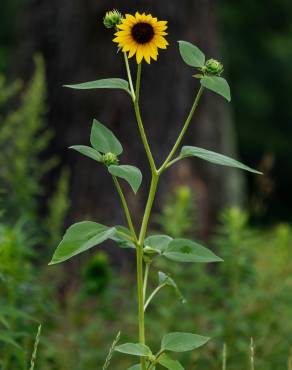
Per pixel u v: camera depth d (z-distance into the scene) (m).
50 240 6.38
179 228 6.13
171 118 9.06
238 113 23.48
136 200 8.74
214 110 9.45
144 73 9.02
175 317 5.87
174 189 8.93
